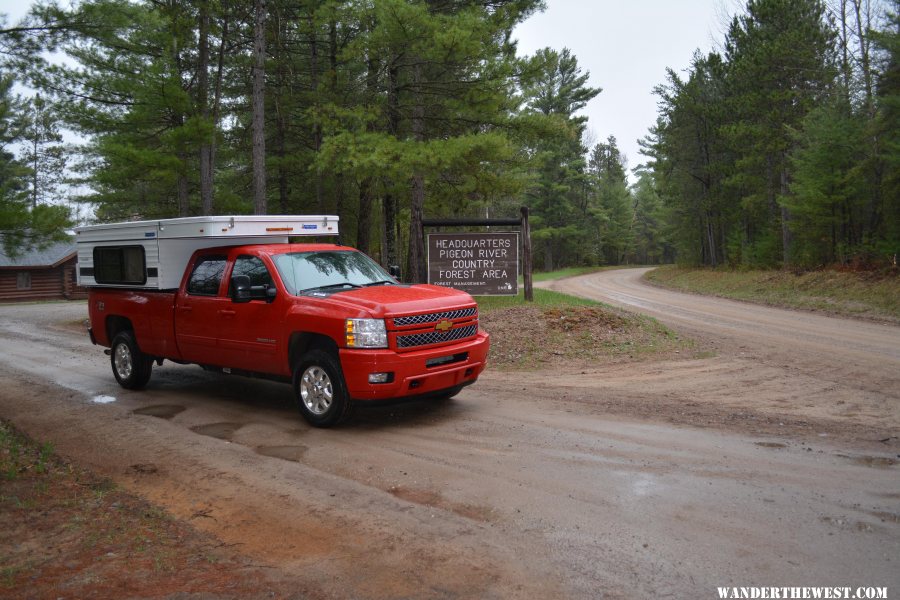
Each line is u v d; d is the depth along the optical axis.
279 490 4.98
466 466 5.43
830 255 28.83
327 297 6.89
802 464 5.30
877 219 26.98
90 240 9.81
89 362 12.10
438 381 6.84
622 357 11.10
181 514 4.55
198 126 15.96
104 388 9.48
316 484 5.09
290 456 5.86
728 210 43.38
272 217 8.17
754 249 39.09
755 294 26.36
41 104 15.74
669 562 3.65
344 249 8.27
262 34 15.47
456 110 16.47
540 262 81.62
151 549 3.95
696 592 3.33
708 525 4.13
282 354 7.17
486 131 17.16
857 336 13.98
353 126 17.58
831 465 5.27
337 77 18.86
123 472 5.51
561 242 75.19
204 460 5.80
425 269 17.58
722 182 42.16
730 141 37.84
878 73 25.52
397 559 3.78
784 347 12.30
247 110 21.88
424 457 5.72
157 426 7.10
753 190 40.78
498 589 3.41
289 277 7.34
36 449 6.14
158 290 8.71
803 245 31.67
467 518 4.35
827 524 4.11
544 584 3.45
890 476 4.99
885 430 6.38
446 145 14.36
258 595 3.38
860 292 21.12
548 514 4.37
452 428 6.68
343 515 4.46
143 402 8.43
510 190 18.67
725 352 11.67
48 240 9.02
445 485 4.99
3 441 6.37
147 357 9.19
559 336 12.10
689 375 9.60
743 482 4.89
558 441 6.09
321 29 19.20
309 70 22.36
